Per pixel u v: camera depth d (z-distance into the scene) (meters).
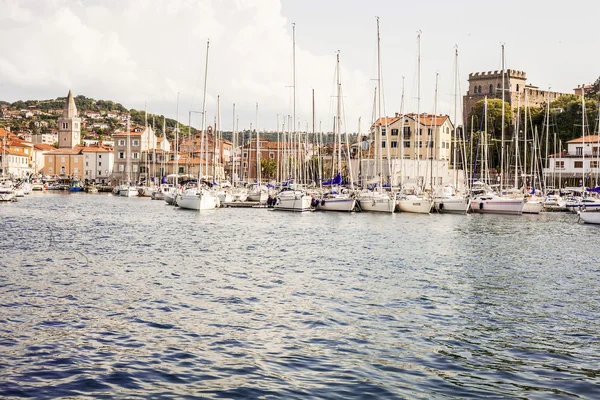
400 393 15.03
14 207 91.81
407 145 130.12
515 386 15.61
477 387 15.51
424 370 16.70
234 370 16.50
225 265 34.09
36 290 26.06
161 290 26.59
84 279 28.91
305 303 24.38
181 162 170.62
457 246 44.44
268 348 18.45
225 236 50.62
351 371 16.55
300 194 82.94
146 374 16.11
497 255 39.59
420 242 46.72
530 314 23.14
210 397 14.65
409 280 29.75
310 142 149.25
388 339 19.55
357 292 26.62
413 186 89.19
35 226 58.31
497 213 84.38
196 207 86.81
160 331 20.11
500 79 197.88
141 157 177.38
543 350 18.66
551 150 136.62
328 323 21.34
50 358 17.23
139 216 74.88
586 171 124.69
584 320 22.34
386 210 79.69
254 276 30.48
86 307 23.19
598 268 34.38
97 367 16.59
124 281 28.59
